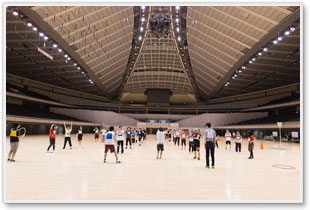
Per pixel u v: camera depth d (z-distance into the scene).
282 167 8.19
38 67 35.69
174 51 40.66
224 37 28.39
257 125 37.50
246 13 22.69
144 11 29.25
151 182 5.71
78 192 4.85
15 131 8.59
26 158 9.50
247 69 35.38
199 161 9.55
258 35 24.41
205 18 27.34
